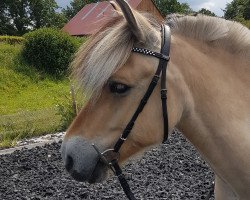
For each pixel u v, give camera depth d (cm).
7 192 595
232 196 246
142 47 218
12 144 920
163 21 246
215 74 234
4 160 774
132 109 218
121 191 567
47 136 1009
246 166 230
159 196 543
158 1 3578
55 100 1773
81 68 213
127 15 207
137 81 215
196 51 235
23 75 2069
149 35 219
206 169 657
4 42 2547
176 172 647
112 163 223
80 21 3681
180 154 745
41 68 2195
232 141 229
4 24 5300
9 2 5275
